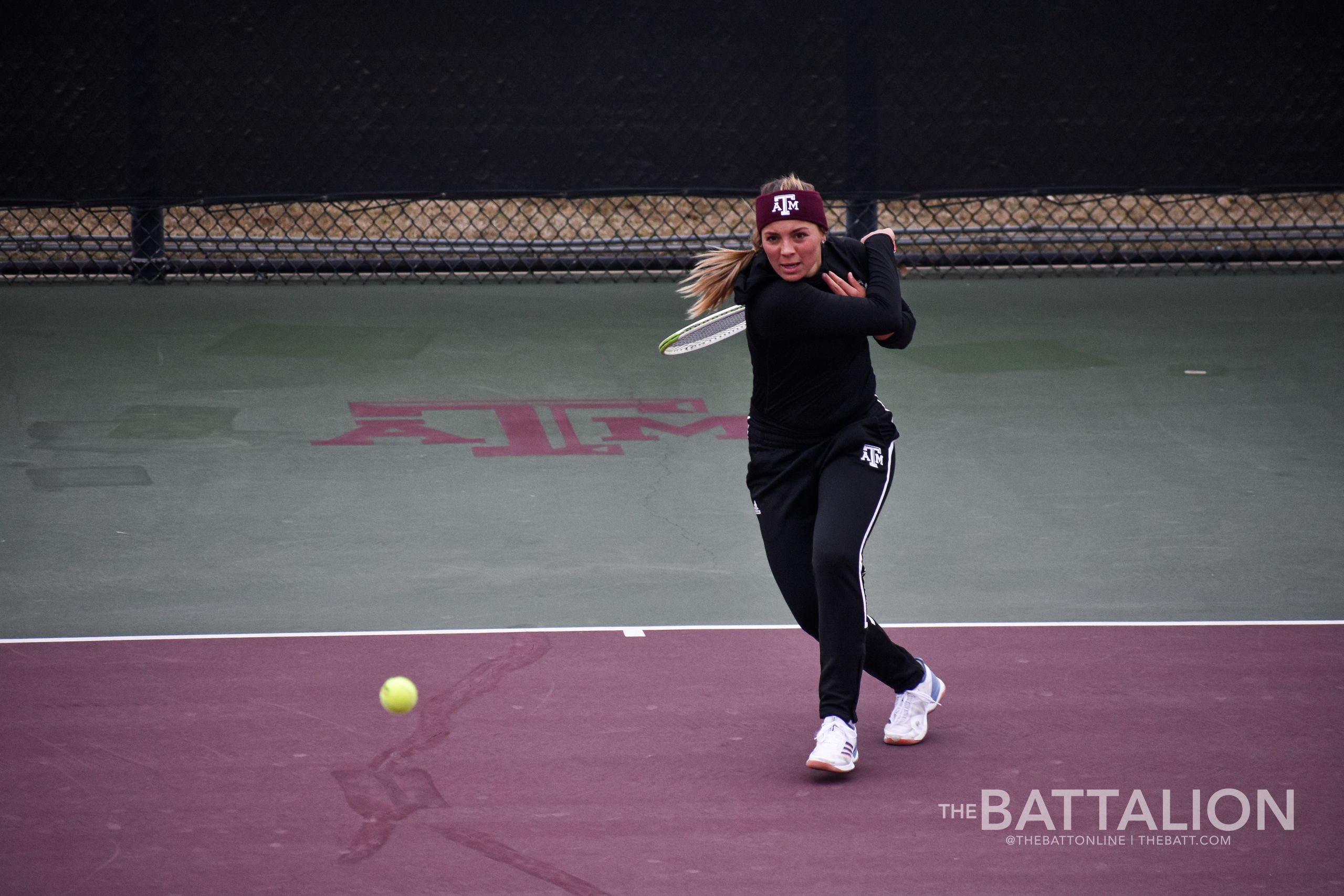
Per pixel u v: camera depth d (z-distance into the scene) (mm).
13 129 29453
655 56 29984
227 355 26219
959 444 21828
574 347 27016
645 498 19531
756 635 15039
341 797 11562
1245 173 31016
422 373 25297
